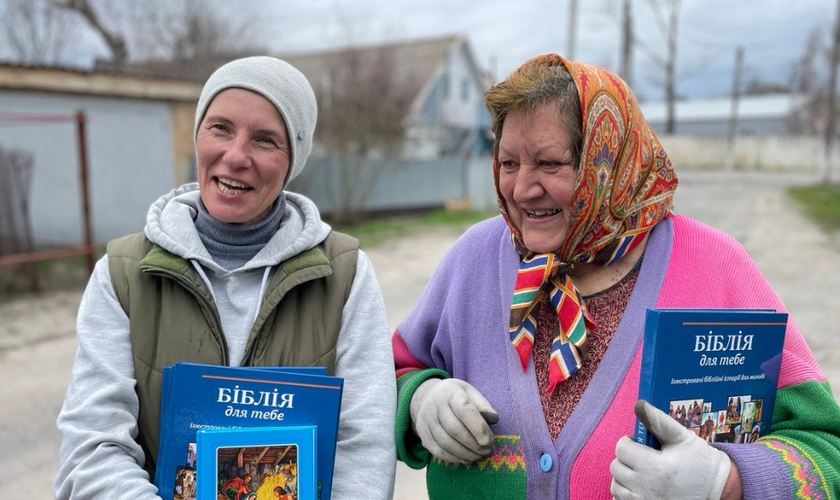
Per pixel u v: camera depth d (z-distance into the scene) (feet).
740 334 4.25
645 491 3.90
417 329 5.79
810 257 32.76
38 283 26.66
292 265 5.10
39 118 25.62
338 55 60.34
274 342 4.99
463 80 91.45
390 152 53.52
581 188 4.52
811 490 4.09
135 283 4.99
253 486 4.25
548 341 4.95
